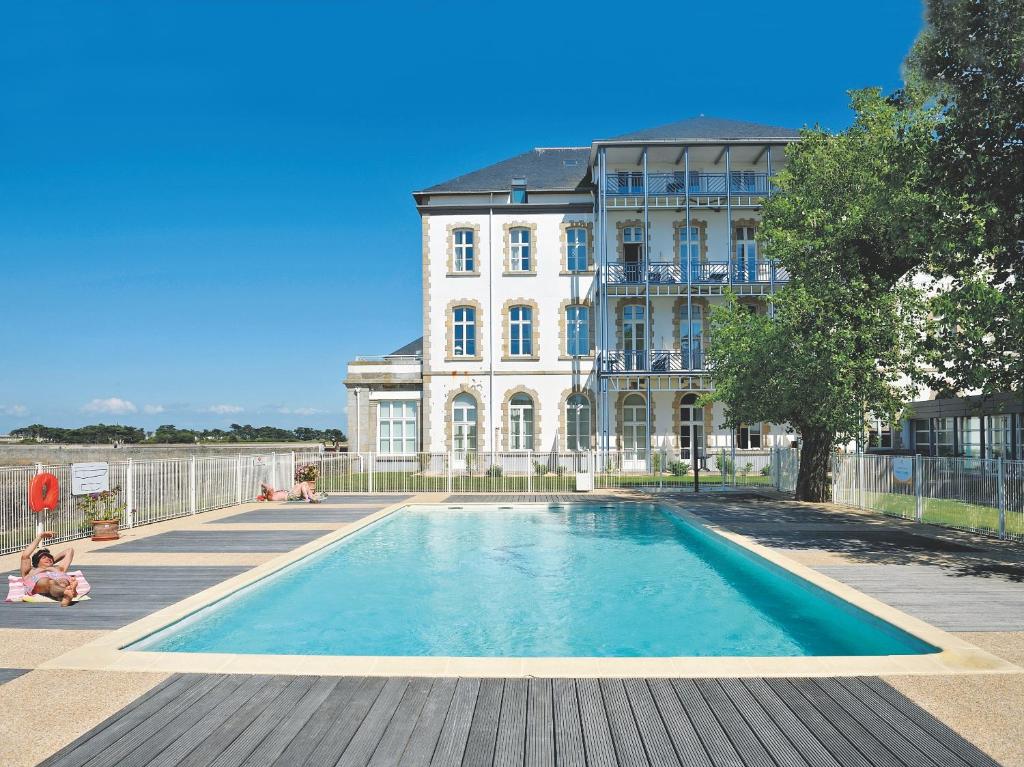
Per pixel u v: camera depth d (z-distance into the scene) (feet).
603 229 94.48
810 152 55.93
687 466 91.50
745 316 62.95
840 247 49.85
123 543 40.40
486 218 101.30
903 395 50.34
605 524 53.62
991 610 24.07
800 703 16.03
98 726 14.90
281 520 51.16
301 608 30.22
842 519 49.01
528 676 17.79
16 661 19.20
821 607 27.73
